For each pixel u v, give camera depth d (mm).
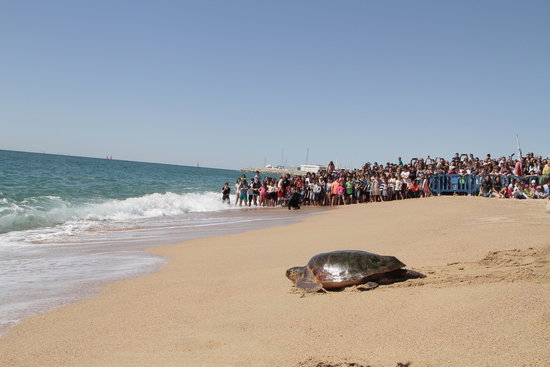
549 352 3008
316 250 8508
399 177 22672
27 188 22328
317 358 3320
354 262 5309
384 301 4555
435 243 7707
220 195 30312
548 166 18344
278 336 3895
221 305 5098
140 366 3424
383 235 9562
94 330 4434
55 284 6457
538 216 10812
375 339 3623
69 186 26547
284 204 25500
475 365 2979
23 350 3936
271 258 8055
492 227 8891
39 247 9797
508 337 3346
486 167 21656
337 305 4605
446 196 19641
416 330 3721
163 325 4492
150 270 7496
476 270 5383
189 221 16141
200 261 8172
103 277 6934
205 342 3885
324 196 24578
